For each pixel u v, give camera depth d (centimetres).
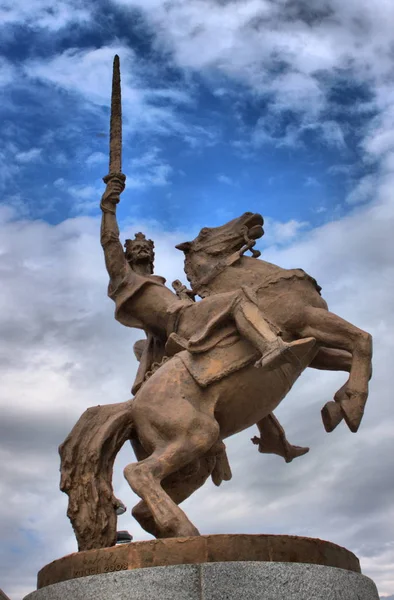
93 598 475
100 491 576
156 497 536
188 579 465
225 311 596
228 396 588
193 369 589
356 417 588
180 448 562
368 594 502
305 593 471
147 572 471
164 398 580
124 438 597
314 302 634
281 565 476
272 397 603
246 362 588
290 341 623
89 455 581
